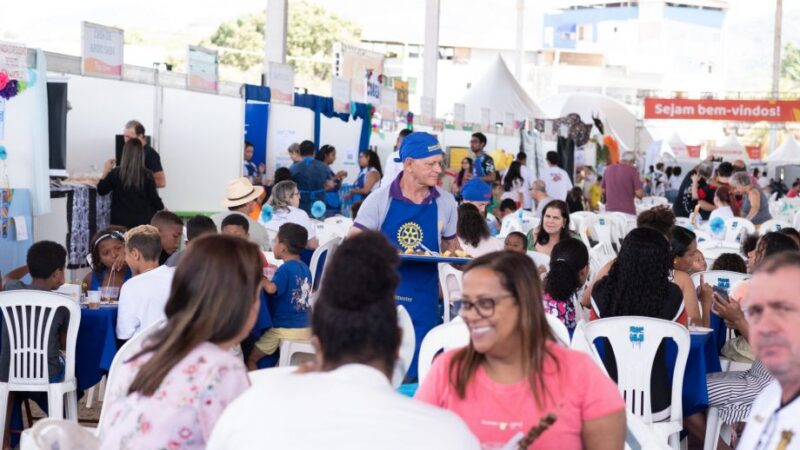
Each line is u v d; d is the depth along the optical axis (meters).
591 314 5.12
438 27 19.73
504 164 18.81
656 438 3.09
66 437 2.68
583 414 2.71
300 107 13.35
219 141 11.60
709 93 36.31
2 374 5.40
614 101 25.86
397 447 2.04
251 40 49.56
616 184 14.80
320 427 2.05
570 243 5.53
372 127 16.78
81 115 10.49
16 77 8.22
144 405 2.56
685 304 5.36
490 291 2.67
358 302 2.15
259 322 6.32
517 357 2.72
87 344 5.69
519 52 32.38
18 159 8.41
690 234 6.05
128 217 9.42
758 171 31.48
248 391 2.16
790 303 2.12
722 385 5.14
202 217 6.45
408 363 4.30
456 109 17.75
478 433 2.72
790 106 30.66
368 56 14.42
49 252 5.75
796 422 2.12
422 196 5.41
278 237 6.73
